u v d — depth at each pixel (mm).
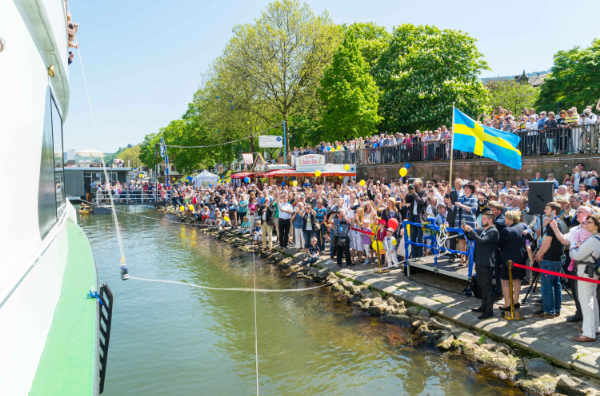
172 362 7168
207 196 27625
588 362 5477
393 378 6281
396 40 36906
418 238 10484
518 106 53062
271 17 33969
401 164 23219
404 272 10508
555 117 16266
